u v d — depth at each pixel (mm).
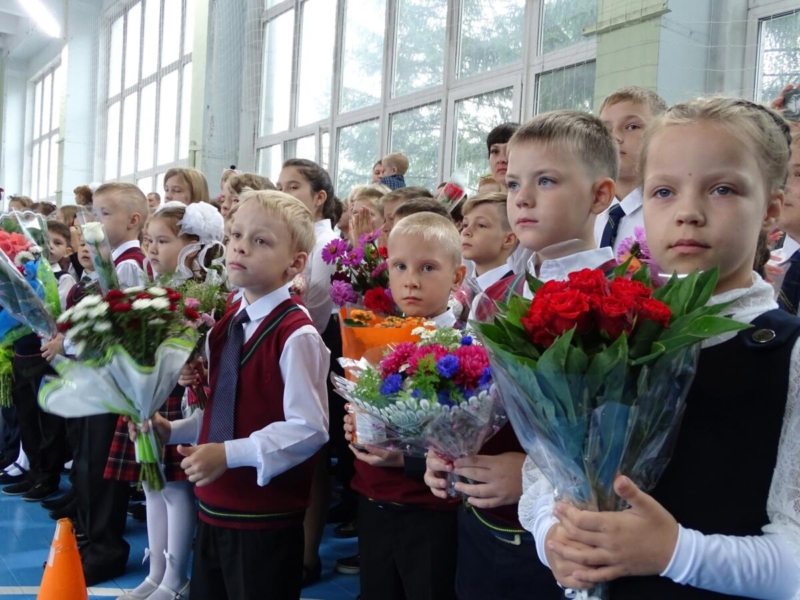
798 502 807
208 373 1827
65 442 3365
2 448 3812
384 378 1253
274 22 7961
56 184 13469
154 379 1634
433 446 1267
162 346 1630
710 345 884
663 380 813
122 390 1629
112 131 12594
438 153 5477
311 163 3020
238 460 1602
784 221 1636
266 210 1760
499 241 2043
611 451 854
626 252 1436
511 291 1093
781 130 943
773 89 2965
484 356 1177
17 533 2846
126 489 2477
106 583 2389
